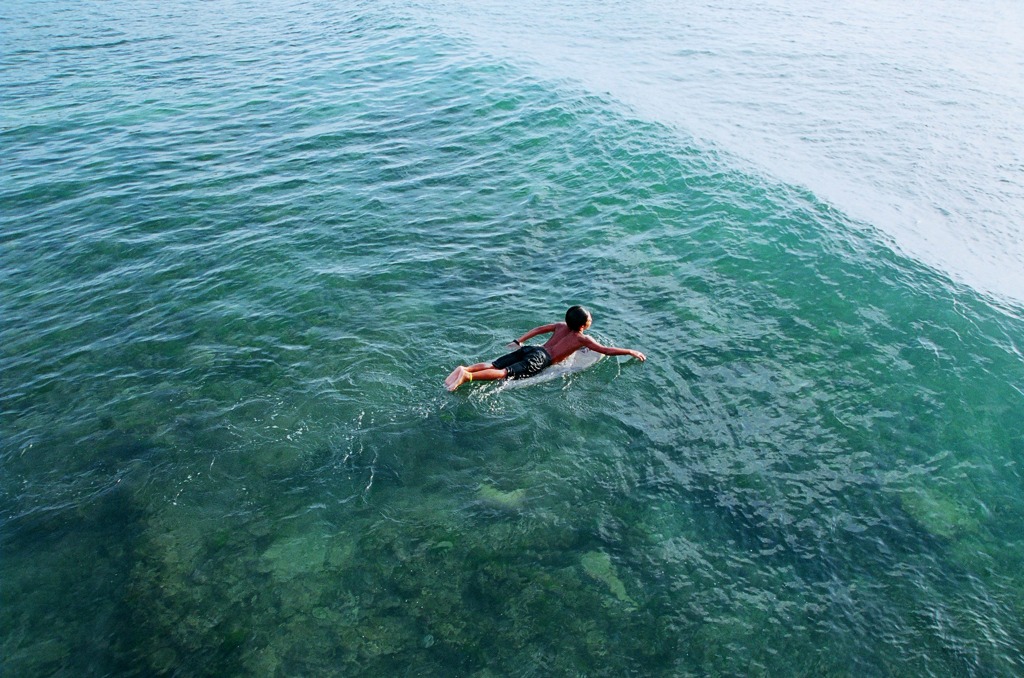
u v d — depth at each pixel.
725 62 23.48
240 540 5.96
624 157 14.27
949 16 31.78
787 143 16.19
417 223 12.02
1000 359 8.47
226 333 8.95
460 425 7.27
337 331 8.91
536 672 4.94
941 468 6.87
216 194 13.23
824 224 11.51
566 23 28.09
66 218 12.39
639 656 5.08
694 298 9.67
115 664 4.98
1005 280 10.56
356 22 27.33
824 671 5.04
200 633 5.18
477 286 10.03
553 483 6.59
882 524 6.25
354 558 5.80
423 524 6.12
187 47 24.42
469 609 5.38
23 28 26.84
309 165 14.55
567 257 10.88
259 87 19.77
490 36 24.73
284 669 4.93
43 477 6.66
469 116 16.98
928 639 5.28
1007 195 14.01
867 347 8.64
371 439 7.05
